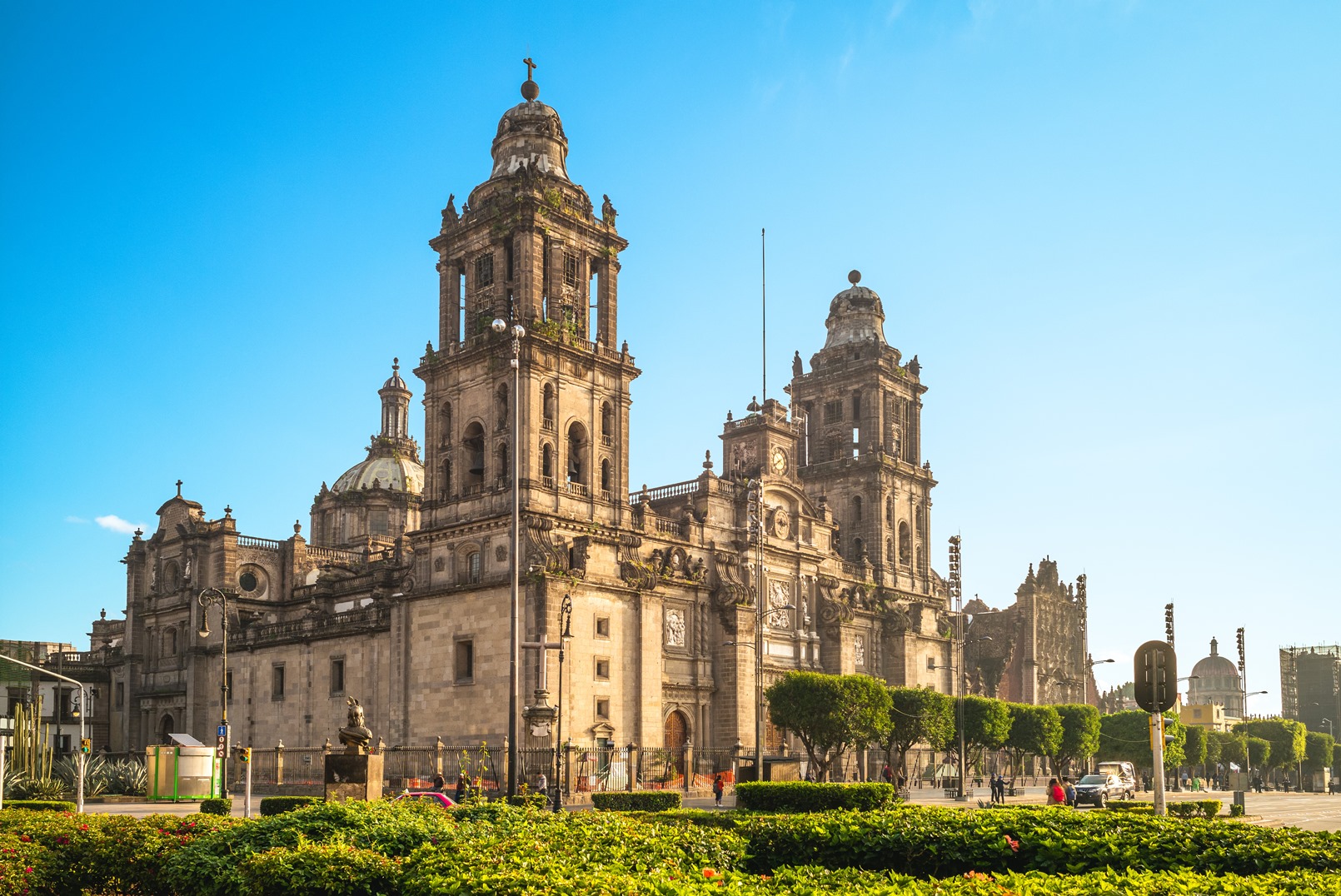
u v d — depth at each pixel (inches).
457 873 797.2
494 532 3597.4
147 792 3398.1
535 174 3806.6
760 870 1039.6
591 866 808.3
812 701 3607.3
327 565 4933.6
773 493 4461.1
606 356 3860.7
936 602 5236.2
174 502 5152.6
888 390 5265.8
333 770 1806.1
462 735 3548.2
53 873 1099.9
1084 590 6574.8
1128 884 700.7
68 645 6117.1
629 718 3690.9
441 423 3878.0
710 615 4104.3
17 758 3420.3
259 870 919.0
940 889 702.5
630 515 3863.2
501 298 3769.7
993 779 3809.1
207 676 4815.5
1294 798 5113.2
